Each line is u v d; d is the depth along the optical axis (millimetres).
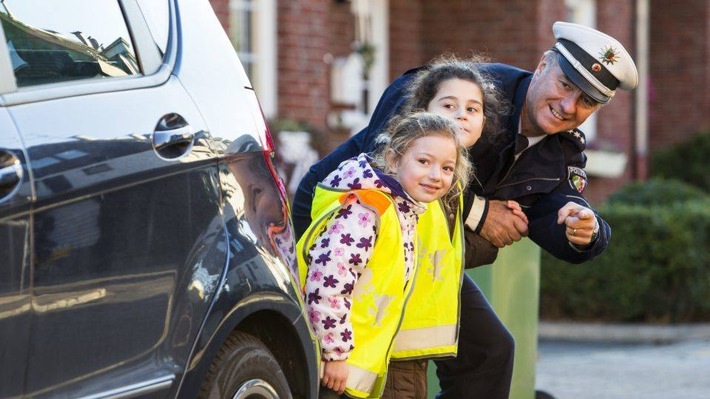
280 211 4312
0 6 3504
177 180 3824
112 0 3934
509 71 5379
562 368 11133
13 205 3266
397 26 16594
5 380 3244
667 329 13648
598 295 14062
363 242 4535
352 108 15602
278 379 4199
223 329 3893
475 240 5418
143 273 3656
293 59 13977
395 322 4660
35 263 3328
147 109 3809
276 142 12703
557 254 5395
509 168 5301
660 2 24250
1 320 3229
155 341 3686
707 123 24000
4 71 3414
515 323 6828
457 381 5656
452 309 4996
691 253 13930
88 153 3523
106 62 3809
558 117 5180
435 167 4641
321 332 4508
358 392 4590
